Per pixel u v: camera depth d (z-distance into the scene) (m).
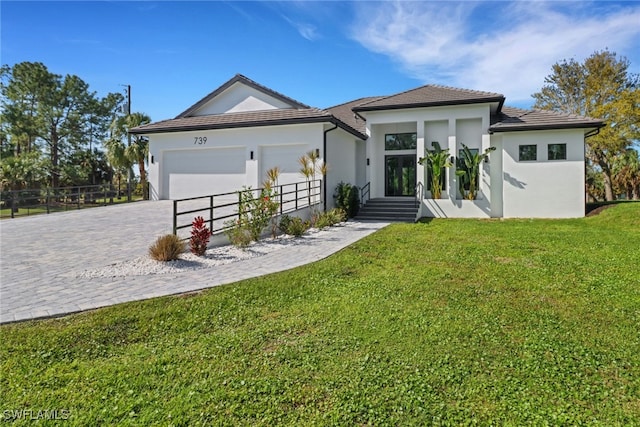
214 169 16.81
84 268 7.05
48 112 33.62
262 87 16.97
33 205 20.91
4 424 2.71
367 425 2.68
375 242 9.98
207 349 3.92
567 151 15.21
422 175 17.03
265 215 10.36
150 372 3.44
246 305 5.25
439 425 2.66
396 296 5.55
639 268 6.95
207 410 2.85
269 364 3.57
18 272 6.76
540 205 15.54
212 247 9.23
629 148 29.39
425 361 3.58
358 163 19.97
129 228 11.18
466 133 17.22
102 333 4.29
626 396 2.99
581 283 6.07
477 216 16.39
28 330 4.29
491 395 3.02
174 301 5.30
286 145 15.56
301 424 2.68
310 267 7.27
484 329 4.33
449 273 6.79
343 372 3.39
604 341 4.00
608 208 15.07
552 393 3.04
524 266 7.25
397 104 16.92
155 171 17.67
